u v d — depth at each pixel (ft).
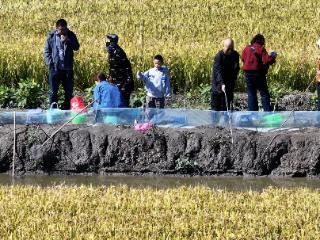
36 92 167.63
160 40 211.82
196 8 259.80
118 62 142.20
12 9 262.47
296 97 169.68
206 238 86.84
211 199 101.71
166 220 92.89
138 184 121.08
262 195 104.17
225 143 127.24
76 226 90.17
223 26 235.20
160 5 265.75
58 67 148.36
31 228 89.15
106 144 127.85
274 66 184.85
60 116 133.90
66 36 148.05
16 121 133.08
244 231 89.15
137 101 163.94
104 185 115.65
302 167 126.62
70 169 127.44
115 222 92.02
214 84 141.49
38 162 127.13
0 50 188.75
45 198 101.14
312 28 233.35
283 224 91.56
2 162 127.65
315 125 134.10
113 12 256.52
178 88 184.14
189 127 131.34
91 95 168.25
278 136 127.85
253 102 146.20
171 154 127.13
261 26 234.79
